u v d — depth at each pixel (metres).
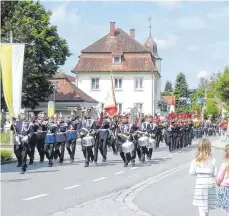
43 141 24.34
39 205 12.52
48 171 20.70
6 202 12.95
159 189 15.66
